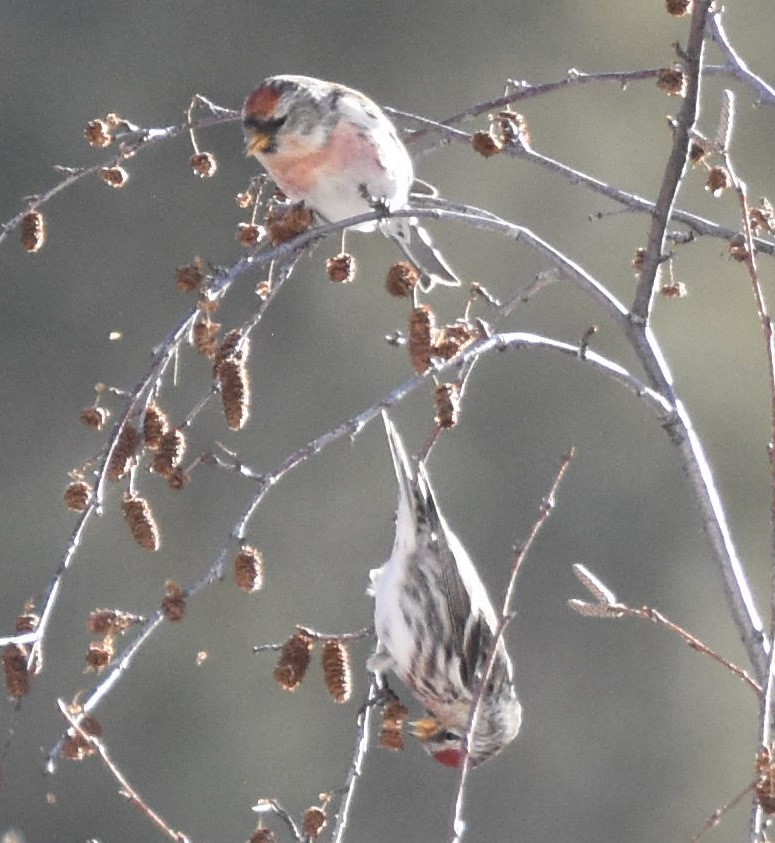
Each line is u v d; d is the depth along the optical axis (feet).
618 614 14.53
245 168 60.13
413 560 20.67
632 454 58.29
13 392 58.39
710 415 59.57
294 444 57.06
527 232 16.71
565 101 62.08
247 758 53.93
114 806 51.93
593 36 63.31
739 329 59.67
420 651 20.71
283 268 16.07
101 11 62.08
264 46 62.80
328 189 20.98
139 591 55.52
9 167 60.49
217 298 14.90
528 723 55.01
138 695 54.24
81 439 58.18
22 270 59.11
